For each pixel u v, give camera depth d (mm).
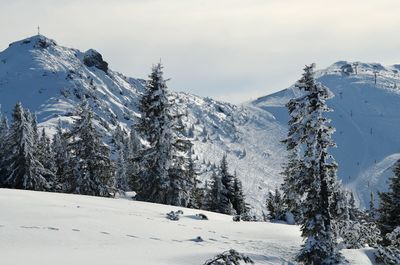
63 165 64312
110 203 32031
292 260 23266
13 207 22906
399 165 36188
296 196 26375
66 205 26969
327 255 24016
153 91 44562
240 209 66500
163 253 17656
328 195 25625
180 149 45406
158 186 44188
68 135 49875
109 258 15258
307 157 25406
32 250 15367
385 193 36688
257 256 20781
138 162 45719
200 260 17141
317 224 24969
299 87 25906
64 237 18234
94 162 49156
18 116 53312
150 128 44562
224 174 66000
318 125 25234
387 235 28500
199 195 52844
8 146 53469
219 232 26766
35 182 53406
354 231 31422
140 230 22500
